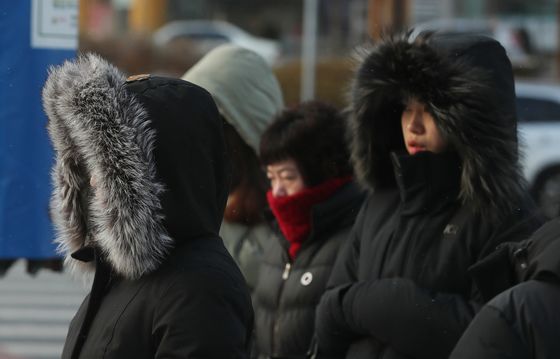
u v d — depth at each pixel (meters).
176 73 47.34
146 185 6.46
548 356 5.69
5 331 20.28
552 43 60.94
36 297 23.62
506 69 8.58
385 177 8.90
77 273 7.39
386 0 53.75
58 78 6.81
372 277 8.28
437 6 62.72
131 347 6.40
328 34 65.88
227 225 10.72
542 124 36.91
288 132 9.78
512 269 6.52
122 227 6.44
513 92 8.55
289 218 9.66
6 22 9.02
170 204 6.60
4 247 9.05
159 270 6.55
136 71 46.78
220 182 7.01
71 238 7.23
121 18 72.50
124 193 6.45
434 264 7.94
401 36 8.73
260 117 11.11
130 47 47.06
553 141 36.50
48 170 9.09
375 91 8.60
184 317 6.28
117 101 6.53
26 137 9.05
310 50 36.09
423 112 8.33
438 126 8.10
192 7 84.00
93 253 6.85
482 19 65.25
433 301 7.67
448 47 8.45
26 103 9.05
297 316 9.39
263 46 61.12
